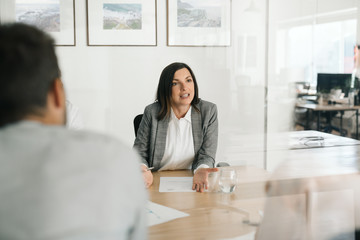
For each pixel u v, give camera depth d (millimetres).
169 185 1565
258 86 3959
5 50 557
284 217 1112
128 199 558
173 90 1933
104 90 3617
